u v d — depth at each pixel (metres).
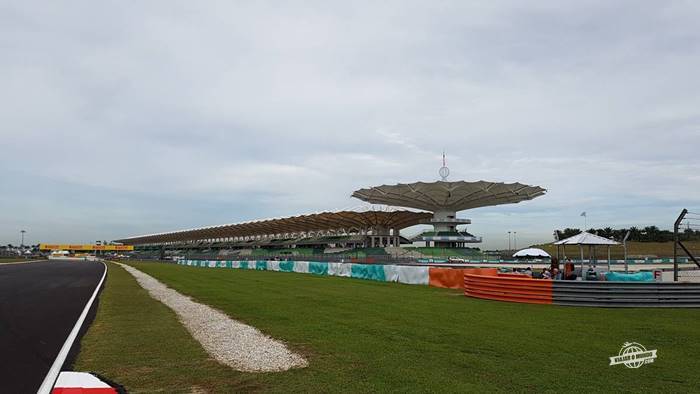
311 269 34.03
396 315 11.52
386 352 7.35
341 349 7.57
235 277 28.91
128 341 8.32
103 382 5.79
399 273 23.72
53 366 6.60
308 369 6.35
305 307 13.20
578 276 20.09
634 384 5.72
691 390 5.50
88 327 9.91
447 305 13.71
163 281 24.95
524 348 7.64
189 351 7.46
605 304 13.27
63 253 118.62
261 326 9.88
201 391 5.43
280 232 102.06
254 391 5.41
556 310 12.65
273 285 21.91
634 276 24.22
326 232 90.06
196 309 12.85
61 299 15.71
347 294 17.20
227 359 6.93
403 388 5.49
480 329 9.45
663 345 7.96
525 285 14.45
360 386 5.57
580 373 6.18
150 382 5.78
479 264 50.22
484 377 5.96
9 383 5.79
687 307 13.27
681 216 16.11
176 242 162.12
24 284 22.59
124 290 19.27
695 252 34.91
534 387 5.57
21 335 9.03
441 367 6.44
